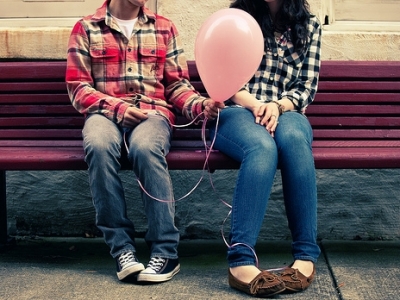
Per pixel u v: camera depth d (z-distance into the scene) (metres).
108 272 2.85
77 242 3.53
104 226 2.71
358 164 2.78
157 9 3.61
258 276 2.44
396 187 3.54
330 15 3.71
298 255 2.59
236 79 2.59
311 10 3.61
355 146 3.04
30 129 3.24
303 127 2.67
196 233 3.63
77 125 3.21
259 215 2.51
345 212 3.56
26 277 2.78
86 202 3.62
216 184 3.59
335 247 3.37
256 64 2.62
